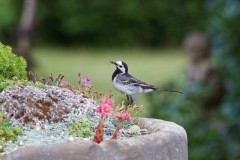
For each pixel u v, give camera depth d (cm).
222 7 1398
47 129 657
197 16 1794
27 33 2509
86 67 3400
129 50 4266
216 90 1333
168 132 645
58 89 701
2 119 652
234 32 1380
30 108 667
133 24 4303
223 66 1384
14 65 751
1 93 675
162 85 1349
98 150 586
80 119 675
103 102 623
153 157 613
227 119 1309
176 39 4297
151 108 1322
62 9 4259
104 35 4306
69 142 586
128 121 716
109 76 2972
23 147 577
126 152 597
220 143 1277
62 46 4319
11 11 3828
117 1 4291
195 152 1270
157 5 4262
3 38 2480
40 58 3700
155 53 4153
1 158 589
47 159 569
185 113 1310
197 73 1405
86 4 4275
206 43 1425
